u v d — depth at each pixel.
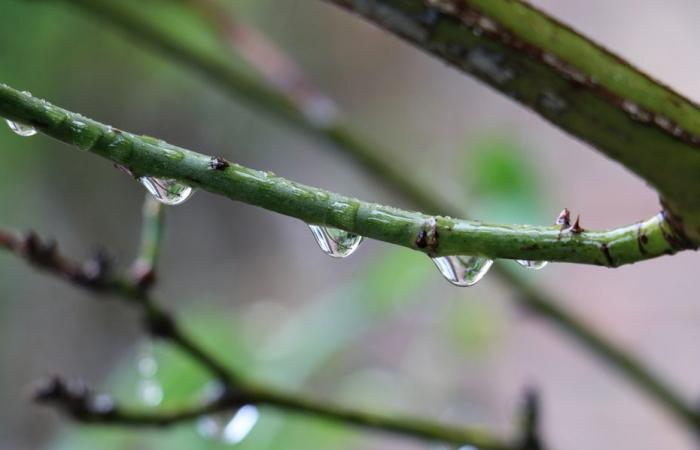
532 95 0.19
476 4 0.19
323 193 0.18
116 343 0.75
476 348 0.37
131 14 0.29
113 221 0.75
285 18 0.85
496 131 0.33
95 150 0.18
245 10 0.79
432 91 0.89
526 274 0.31
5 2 0.50
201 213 0.86
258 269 0.83
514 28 0.19
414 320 0.44
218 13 0.31
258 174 0.18
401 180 0.30
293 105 0.30
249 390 0.24
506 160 0.32
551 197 0.36
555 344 0.69
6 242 0.23
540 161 0.36
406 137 0.86
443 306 0.38
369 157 0.30
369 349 0.49
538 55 0.19
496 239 0.18
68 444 0.32
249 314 0.35
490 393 0.61
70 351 0.74
